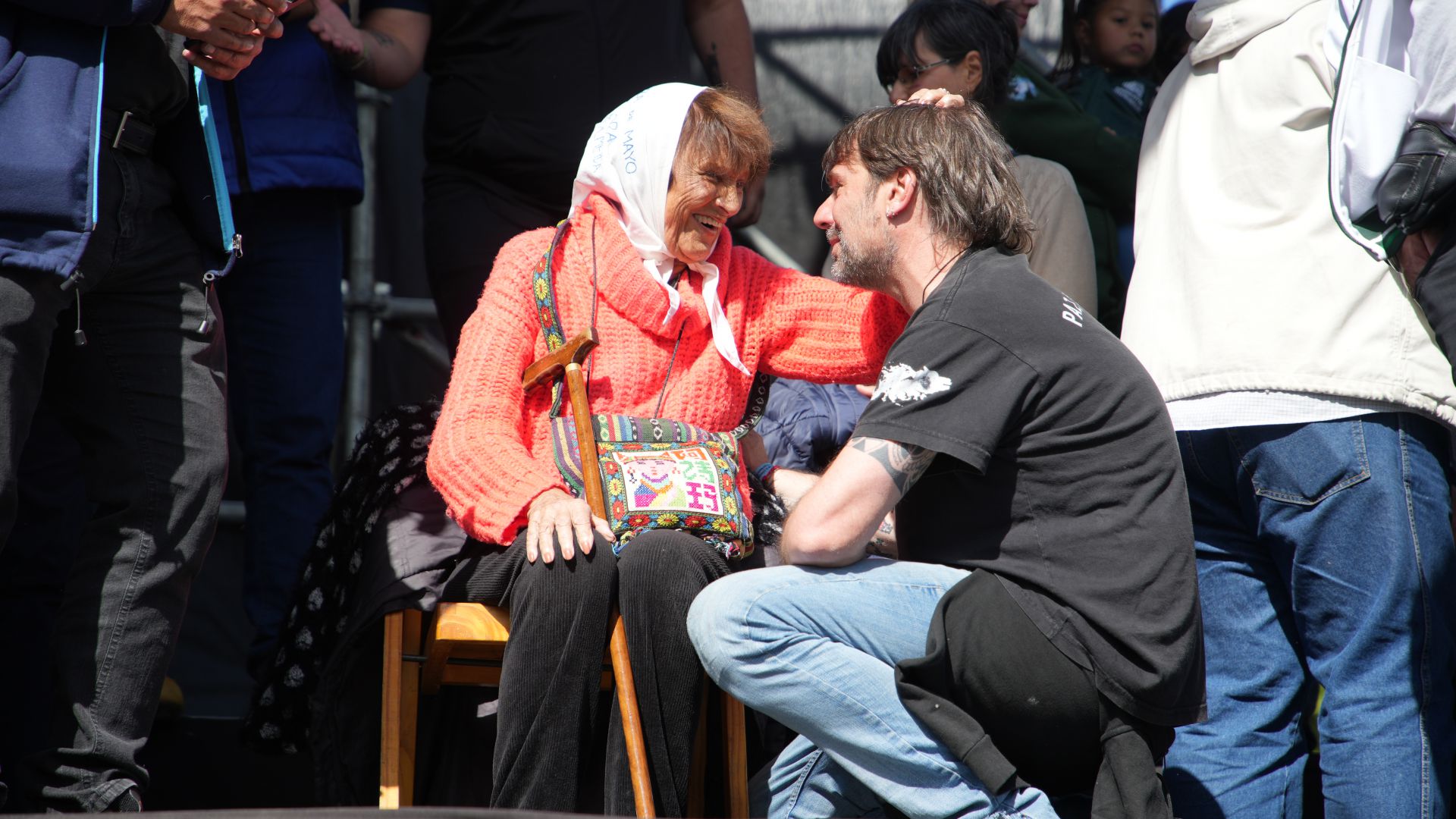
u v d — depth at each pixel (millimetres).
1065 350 4543
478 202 7285
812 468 6641
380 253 9359
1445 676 5051
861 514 4504
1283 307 5105
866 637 4504
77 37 4559
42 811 4586
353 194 7270
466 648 5082
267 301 7008
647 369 5250
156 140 5004
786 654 4500
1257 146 5270
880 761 4477
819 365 5617
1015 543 4535
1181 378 5270
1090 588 4422
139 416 4855
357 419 8859
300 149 6949
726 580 4660
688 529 5004
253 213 6938
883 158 4938
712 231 5352
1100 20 7742
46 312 4504
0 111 4406
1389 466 4996
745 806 5195
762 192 7703
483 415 5070
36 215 4406
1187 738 5477
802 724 4562
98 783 4574
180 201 5012
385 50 7168
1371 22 4953
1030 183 6418
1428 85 4855
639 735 4578
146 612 4766
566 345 5043
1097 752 4480
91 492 4867
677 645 4715
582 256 5352
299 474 7000
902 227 4961
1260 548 5477
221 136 6777
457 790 5531
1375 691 4988
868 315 5590
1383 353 5004
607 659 5023
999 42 6762
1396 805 4887
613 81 7438
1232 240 5270
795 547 4574
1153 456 4543
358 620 5168
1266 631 5473
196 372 4969
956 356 4531
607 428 5102
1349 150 4934
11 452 4434
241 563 9031
